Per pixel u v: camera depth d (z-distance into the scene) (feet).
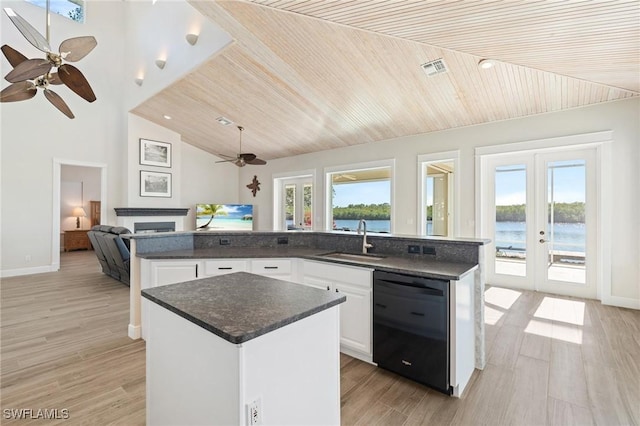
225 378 3.29
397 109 14.70
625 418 5.67
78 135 20.54
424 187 17.15
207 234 11.16
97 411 5.94
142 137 22.16
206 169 27.02
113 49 21.98
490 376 7.15
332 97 14.40
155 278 9.05
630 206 11.66
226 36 12.48
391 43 10.07
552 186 14.07
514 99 12.56
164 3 16.87
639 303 11.59
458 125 15.58
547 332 9.63
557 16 6.26
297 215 24.85
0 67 17.72
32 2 18.93
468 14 6.56
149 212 22.09
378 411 5.91
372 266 7.45
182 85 16.55
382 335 7.29
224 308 3.99
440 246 8.22
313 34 10.12
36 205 18.94
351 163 20.36
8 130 18.03
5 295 14.02
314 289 5.01
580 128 12.61
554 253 14.06
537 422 5.59
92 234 17.20
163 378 4.37
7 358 8.07
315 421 4.12
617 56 8.10
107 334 9.69
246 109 17.49
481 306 7.48
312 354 4.07
